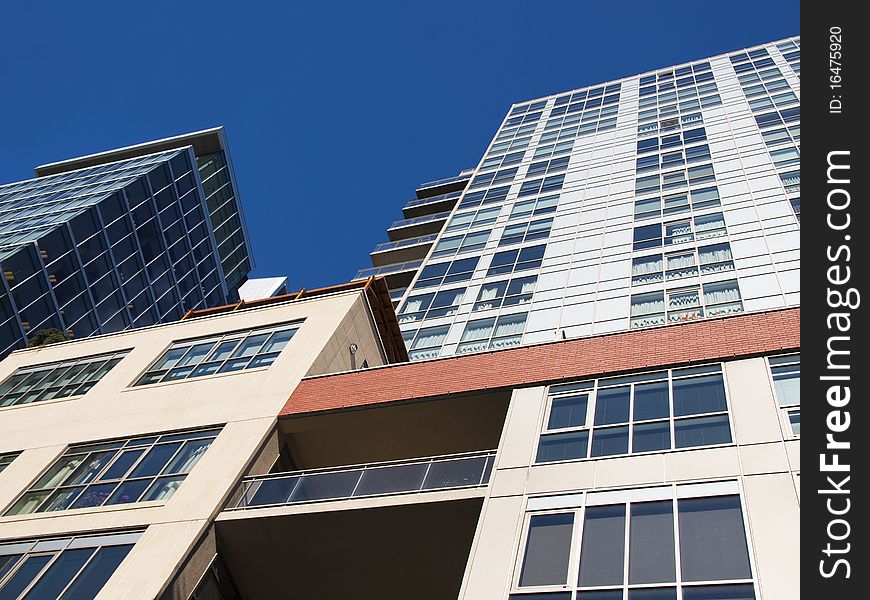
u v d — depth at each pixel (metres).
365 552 16.78
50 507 19.38
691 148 46.78
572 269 36.44
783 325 17.89
